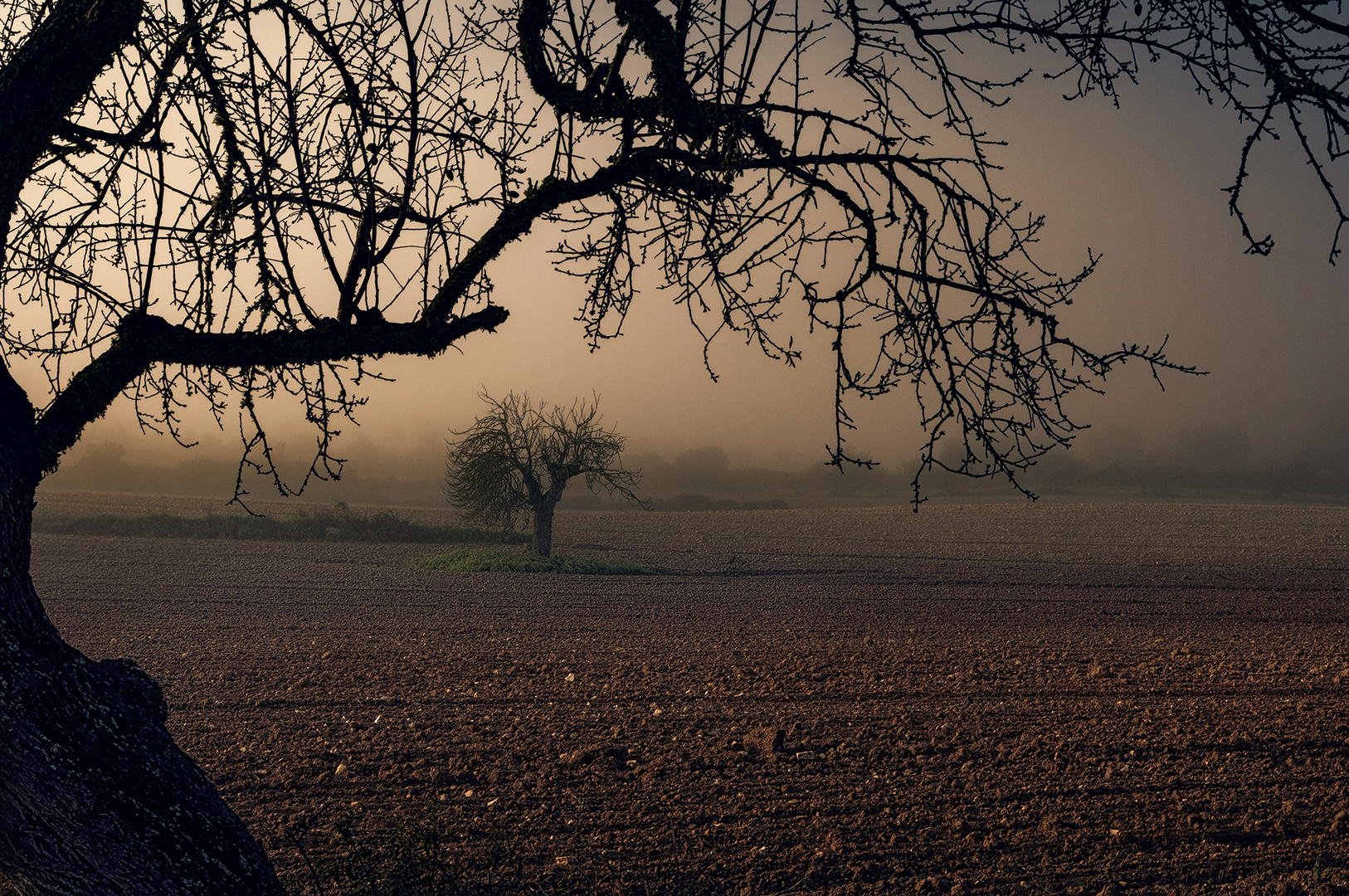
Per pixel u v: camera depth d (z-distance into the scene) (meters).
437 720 11.63
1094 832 7.88
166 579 28.56
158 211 3.12
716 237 3.79
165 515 48.78
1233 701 13.19
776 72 3.29
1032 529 57.34
